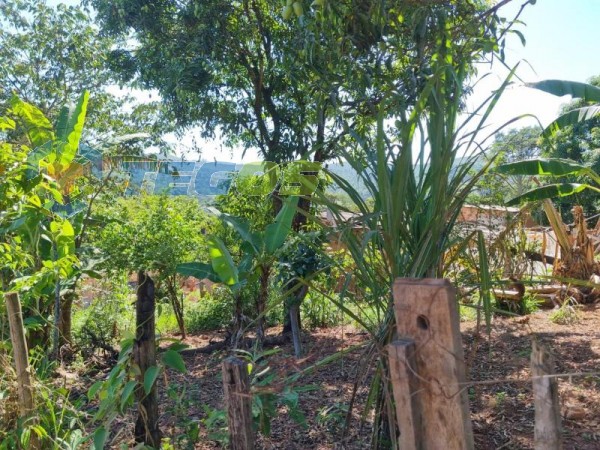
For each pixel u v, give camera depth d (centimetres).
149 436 307
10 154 432
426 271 309
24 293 437
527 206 371
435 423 194
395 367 196
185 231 777
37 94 1678
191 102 912
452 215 321
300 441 408
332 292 605
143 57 945
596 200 1395
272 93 916
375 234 301
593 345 687
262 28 877
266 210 683
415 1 470
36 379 338
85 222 589
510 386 511
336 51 499
